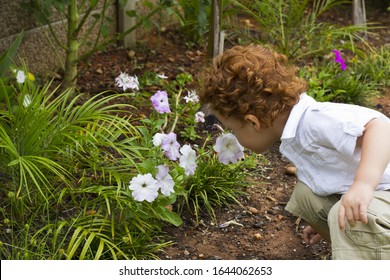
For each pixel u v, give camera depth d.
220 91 2.42
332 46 4.75
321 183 2.45
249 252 2.88
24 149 2.91
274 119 2.40
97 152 3.10
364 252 2.28
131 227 2.80
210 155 3.36
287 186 3.38
